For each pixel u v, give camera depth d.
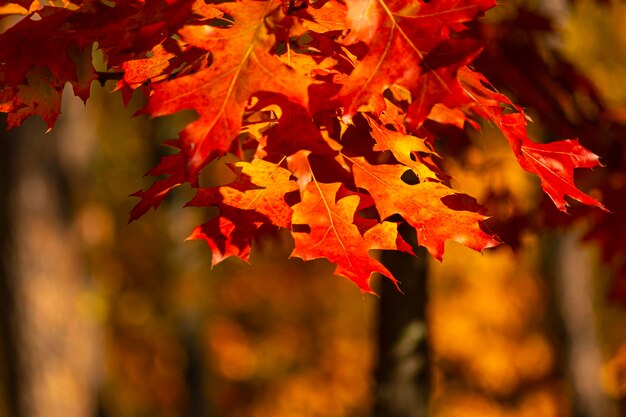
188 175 1.68
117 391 15.48
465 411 15.05
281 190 2.09
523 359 14.98
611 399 10.13
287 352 18.20
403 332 4.47
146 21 1.85
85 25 2.09
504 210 4.17
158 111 1.70
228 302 18.23
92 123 11.02
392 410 4.51
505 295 15.09
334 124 1.98
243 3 1.79
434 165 2.22
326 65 1.96
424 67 1.75
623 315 11.88
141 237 14.10
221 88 1.73
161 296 12.72
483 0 1.77
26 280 7.64
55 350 7.77
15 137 7.63
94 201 12.41
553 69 3.91
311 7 1.90
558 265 10.06
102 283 12.34
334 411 17.73
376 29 1.79
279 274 18.50
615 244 4.12
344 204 2.06
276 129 1.92
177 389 16.55
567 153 2.08
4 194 7.63
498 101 1.95
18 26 2.12
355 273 2.00
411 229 4.37
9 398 7.78
